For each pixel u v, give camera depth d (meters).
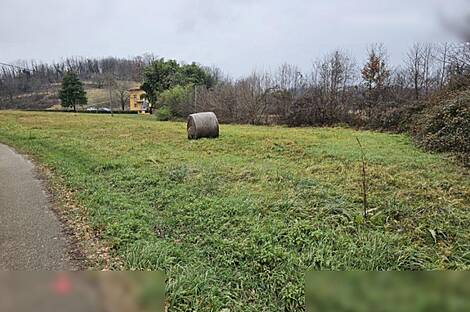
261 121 25.80
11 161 11.01
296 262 4.11
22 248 4.58
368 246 4.28
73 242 4.78
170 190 7.10
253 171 8.47
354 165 9.23
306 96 24.16
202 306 3.40
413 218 5.32
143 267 3.92
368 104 21.64
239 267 4.20
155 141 14.63
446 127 11.71
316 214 5.49
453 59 16.20
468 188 6.89
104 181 8.05
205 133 15.39
